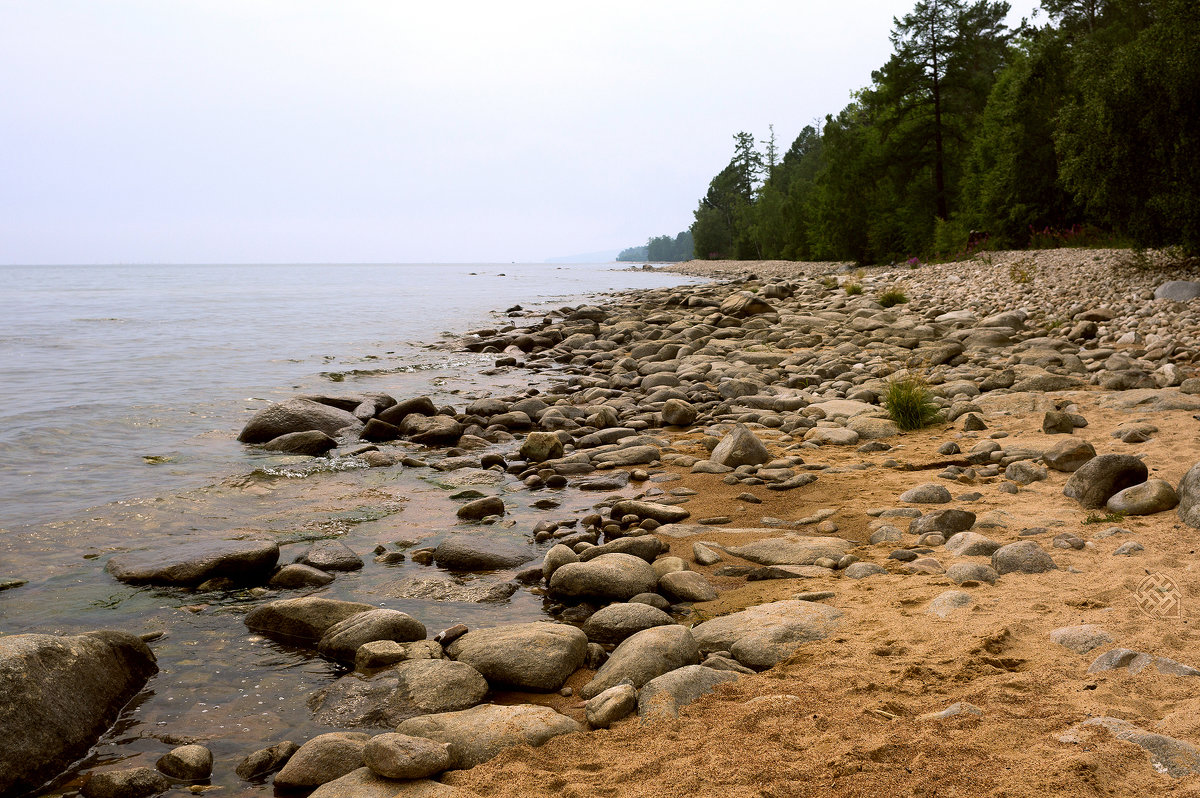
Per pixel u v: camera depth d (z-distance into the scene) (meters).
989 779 3.00
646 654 4.36
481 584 5.80
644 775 3.27
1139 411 9.16
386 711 4.04
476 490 8.09
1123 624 4.20
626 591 5.47
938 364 13.66
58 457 9.24
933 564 5.58
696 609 5.29
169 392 13.31
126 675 4.32
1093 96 18.05
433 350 19.77
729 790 3.08
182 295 43.94
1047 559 5.23
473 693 4.20
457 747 3.62
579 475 8.80
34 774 3.49
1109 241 28.66
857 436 9.56
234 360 17.31
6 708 3.55
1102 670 3.77
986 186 38.78
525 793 3.21
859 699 3.77
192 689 4.35
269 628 5.07
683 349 16.70
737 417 11.05
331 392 13.66
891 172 49.69
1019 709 3.49
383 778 3.39
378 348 19.98
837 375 13.48
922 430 9.70
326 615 5.03
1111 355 12.36
